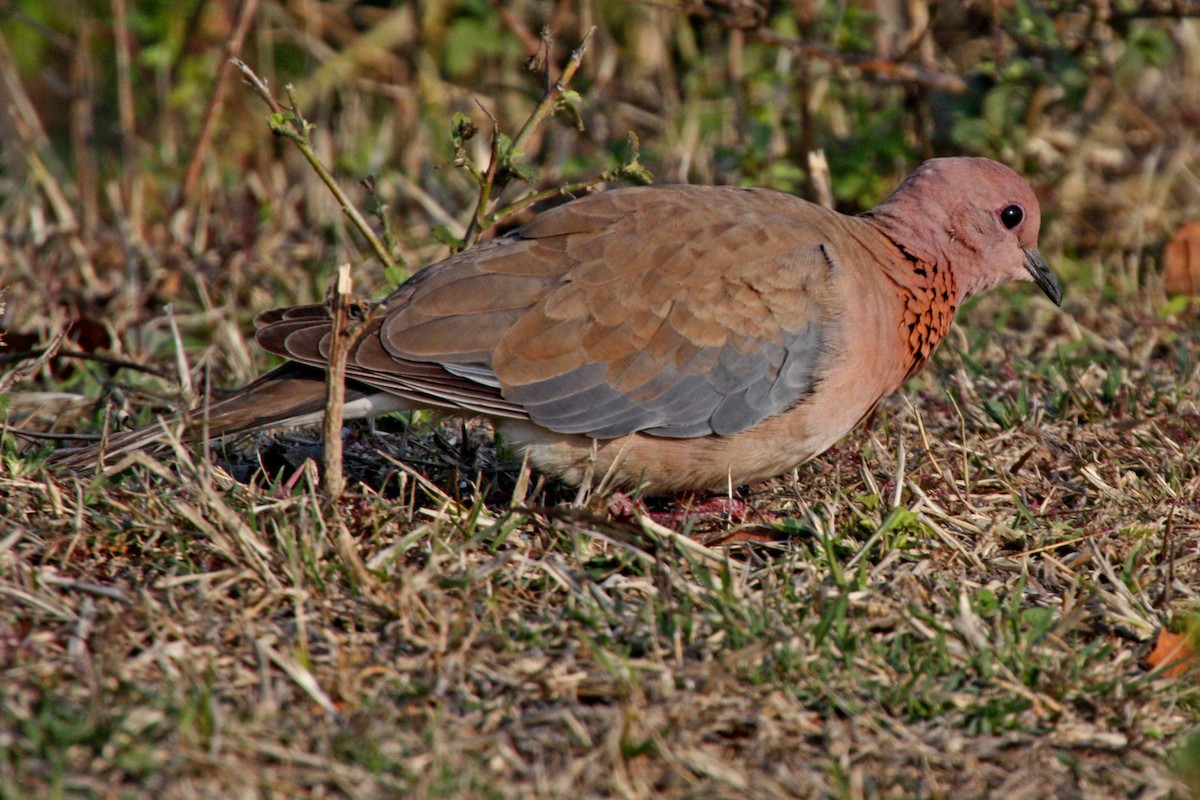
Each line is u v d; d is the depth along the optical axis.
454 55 16.91
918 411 10.80
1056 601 8.52
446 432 10.93
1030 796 6.73
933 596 8.40
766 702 7.19
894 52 16.39
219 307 13.65
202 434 8.97
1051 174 15.52
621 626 7.86
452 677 7.29
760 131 14.98
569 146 16.45
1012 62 14.08
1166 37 16.05
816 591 8.05
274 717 6.84
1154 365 12.28
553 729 6.94
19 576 7.90
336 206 15.34
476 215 10.54
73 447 10.40
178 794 6.20
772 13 16.06
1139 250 14.51
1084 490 9.91
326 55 17.45
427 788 6.28
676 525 9.55
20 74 18.55
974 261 10.77
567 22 17.30
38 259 13.93
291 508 8.79
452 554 8.40
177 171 16.33
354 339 8.41
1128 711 7.28
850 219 10.45
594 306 9.19
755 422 9.49
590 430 9.24
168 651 7.29
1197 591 8.61
